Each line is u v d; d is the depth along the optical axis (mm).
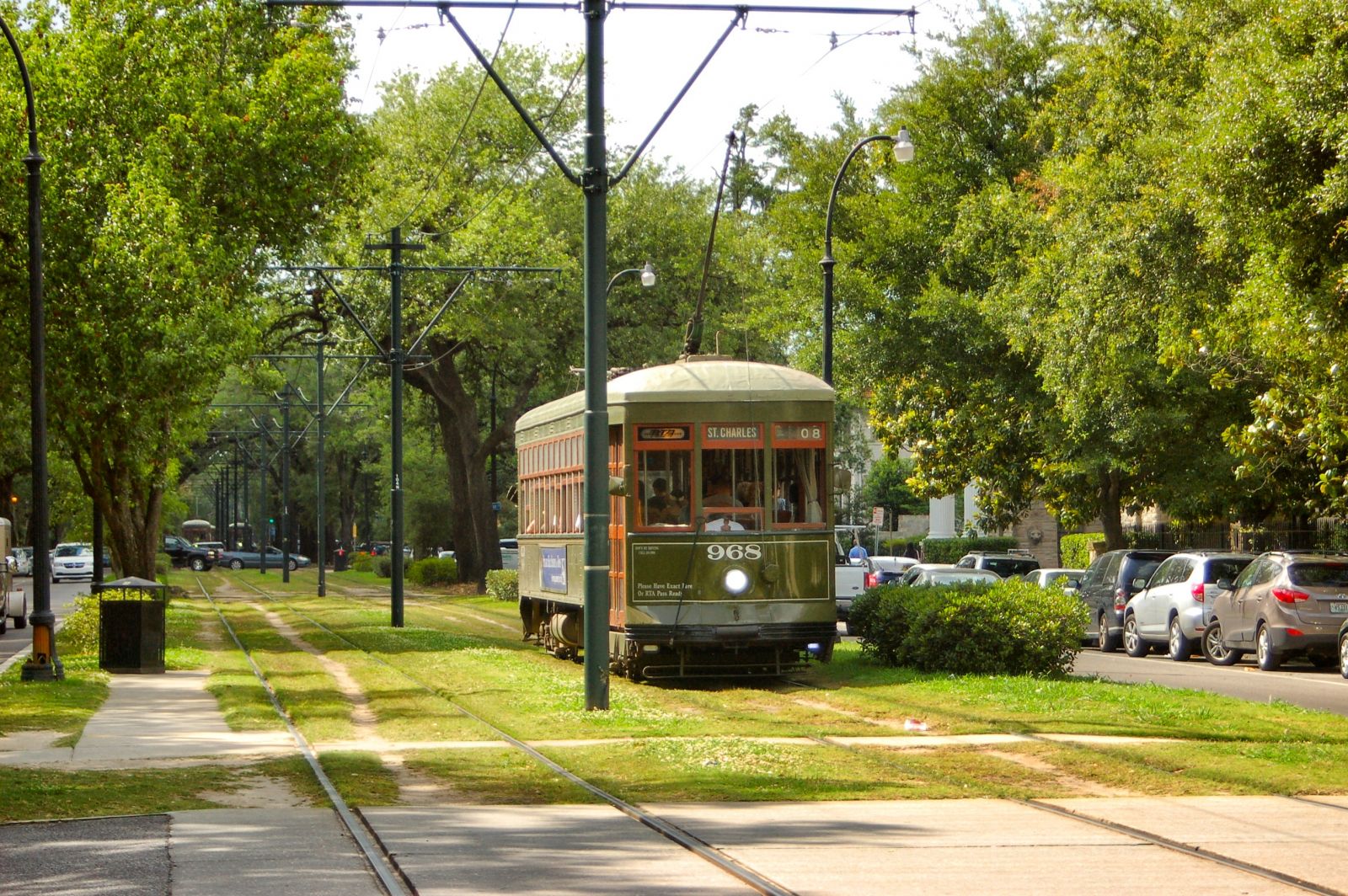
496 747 16328
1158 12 34656
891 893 9461
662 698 21625
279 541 153375
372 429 99938
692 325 31453
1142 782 13758
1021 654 23688
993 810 12500
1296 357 24562
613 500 24297
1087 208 35156
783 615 23875
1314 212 21469
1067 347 35938
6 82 35250
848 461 81438
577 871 10219
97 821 12203
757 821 12039
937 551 71312
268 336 61031
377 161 61125
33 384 25359
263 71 38500
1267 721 18000
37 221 25562
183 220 35469
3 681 24656
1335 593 27797
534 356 63938
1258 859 10453
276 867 10383
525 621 33281
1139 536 52344
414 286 59875
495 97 64938
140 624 26672
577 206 65562
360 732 17984
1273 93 21766
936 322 44250
